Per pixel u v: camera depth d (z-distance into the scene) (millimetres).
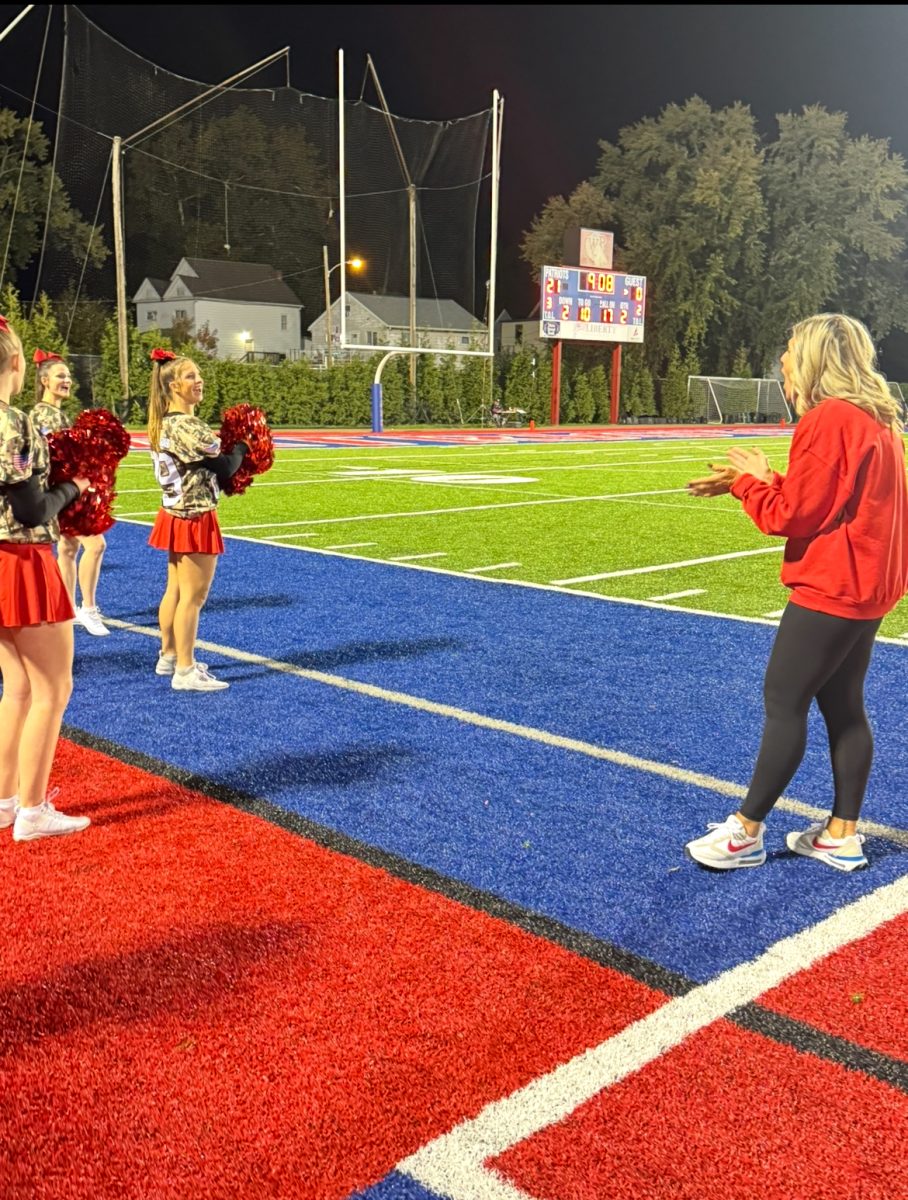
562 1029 2666
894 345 61844
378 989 2838
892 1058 2572
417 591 8391
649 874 3572
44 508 3467
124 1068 2498
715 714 5328
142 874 3510
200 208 62281
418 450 25172
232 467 5371
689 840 3855
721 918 3273
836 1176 2176
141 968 2932
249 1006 2752
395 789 4281
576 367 44375
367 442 28422
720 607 7961
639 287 41469
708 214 52469
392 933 3143
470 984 2869
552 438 32844
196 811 4039
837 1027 2697
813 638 3344
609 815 4062
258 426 5539
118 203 31078
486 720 5168
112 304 56219
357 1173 2166
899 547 3311
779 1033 2666
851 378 3240
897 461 3295
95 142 31125
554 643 6754
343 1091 2418
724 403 50812
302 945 3064
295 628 7082
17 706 3754
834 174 54750
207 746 4754
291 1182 2141
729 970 2965
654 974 2938
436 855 3688
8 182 48469
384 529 11750
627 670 6129
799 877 3582
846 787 3637
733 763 4637
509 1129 2297
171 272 62406
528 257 58156
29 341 31438
